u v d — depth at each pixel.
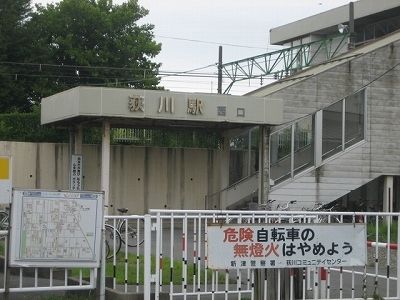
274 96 28.03
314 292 9.65
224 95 24.84
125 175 28.44
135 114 23.61
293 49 40.97
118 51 42.12
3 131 28.98
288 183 27.89
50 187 27.50
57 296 9.84
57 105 25.20
